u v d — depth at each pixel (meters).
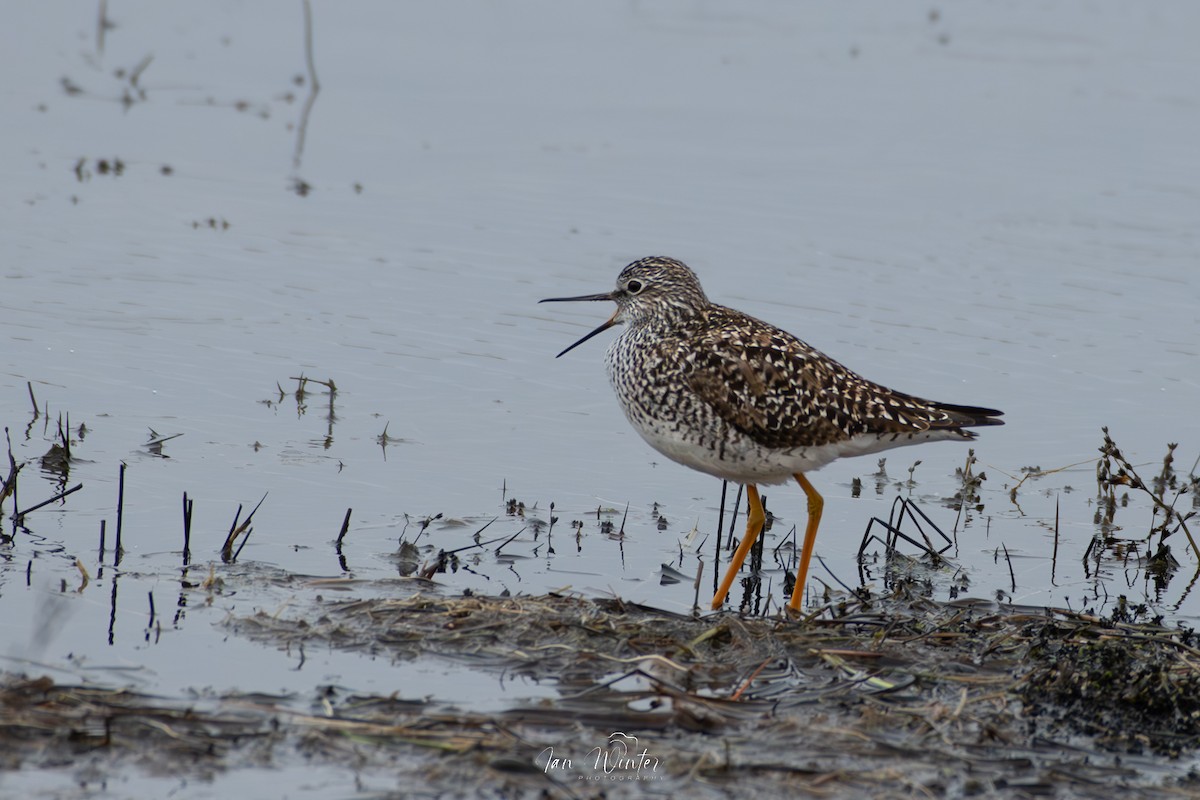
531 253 18.42
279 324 16.34
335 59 25.59
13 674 9.09
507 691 9.28
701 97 24.11
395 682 9.34
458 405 14.78
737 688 9.39
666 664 9.61
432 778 8.07
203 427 13.86
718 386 11.10
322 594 10.72
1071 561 12.27
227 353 15.55
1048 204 20.14
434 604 10.41
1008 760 8.61
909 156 21.83
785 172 21.23
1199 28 27.67
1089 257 18.59
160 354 15.40
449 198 20.14
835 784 8.18
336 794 7.88
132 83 24.02
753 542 11.87
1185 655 9.85
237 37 26.56
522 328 16.59
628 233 19.06
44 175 20.16
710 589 11.51
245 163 21.14
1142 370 15.83
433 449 13.76
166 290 16.97
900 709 9.14
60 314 16.12
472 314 16.84
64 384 14.55
